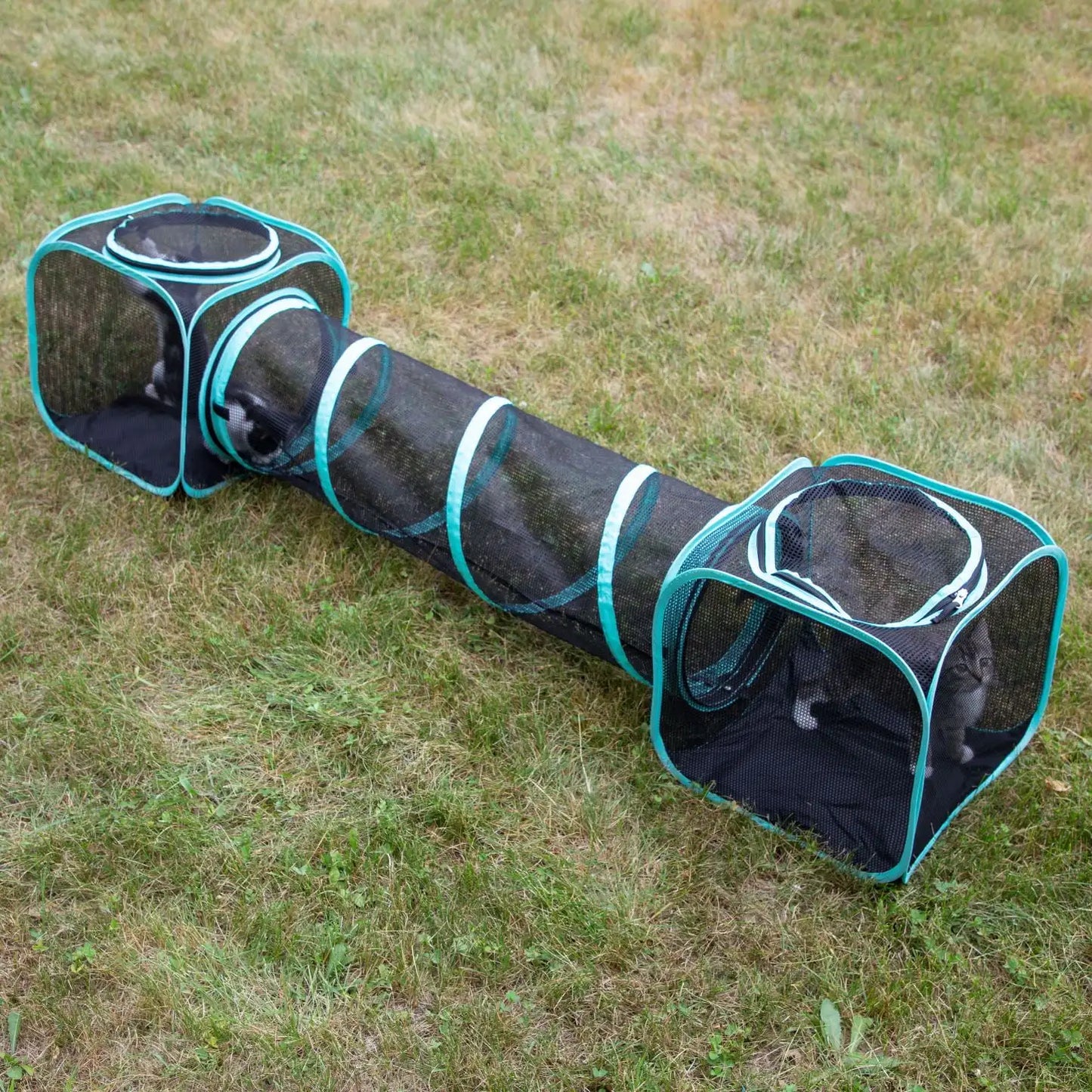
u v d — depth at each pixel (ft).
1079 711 7.02
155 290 7.63
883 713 5.94
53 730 6.69
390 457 7.41
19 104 12.83
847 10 16.44
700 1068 5.60
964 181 12.03
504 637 7.38
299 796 6.53
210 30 14.88
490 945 5.90
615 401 9.24
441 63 14.32
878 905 6.09
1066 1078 5.58
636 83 14.06
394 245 10.78
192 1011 5.63
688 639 6.35
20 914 5.95
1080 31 16.11
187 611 7.39
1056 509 8.45
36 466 8.34
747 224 11.39
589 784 6.61
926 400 9.32
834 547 6.29
